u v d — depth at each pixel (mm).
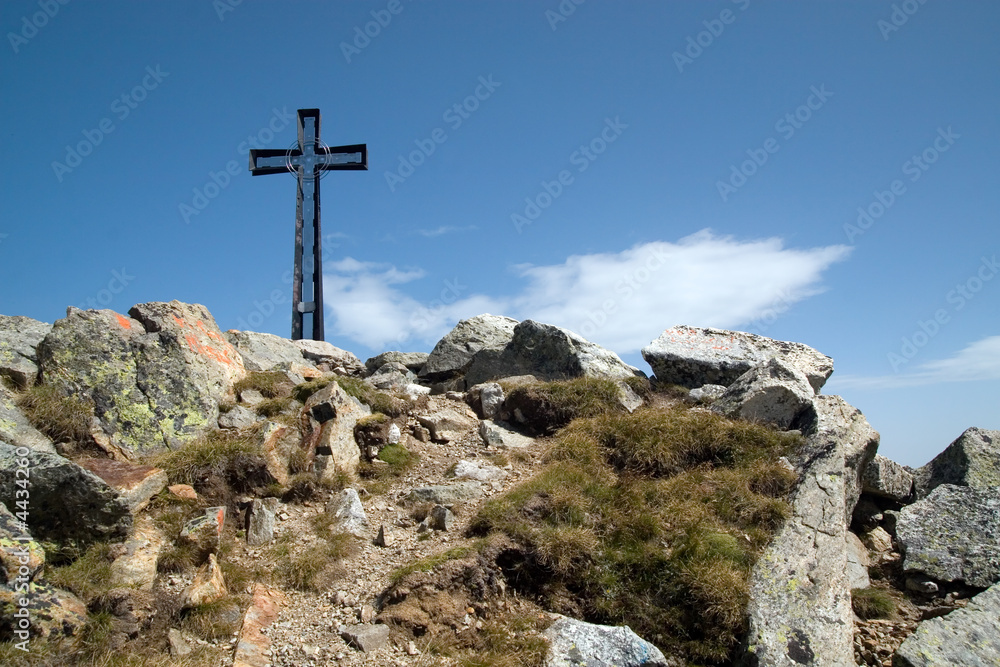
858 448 10719
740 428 11172
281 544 8930
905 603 8938
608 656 7438
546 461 11055
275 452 10188
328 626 7746
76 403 9742
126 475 8758
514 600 8430
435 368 15422
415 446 11414
